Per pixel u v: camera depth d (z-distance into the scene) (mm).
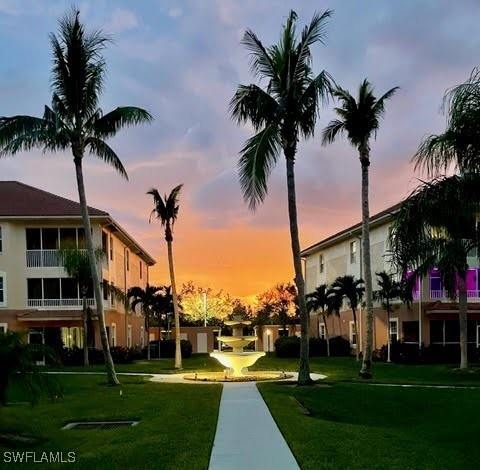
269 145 14516
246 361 20422
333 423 10445
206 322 55781
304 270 51188
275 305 52312
